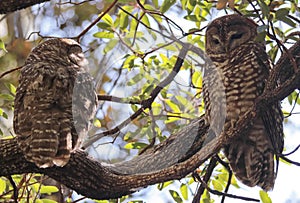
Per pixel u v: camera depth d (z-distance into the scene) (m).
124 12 12.55
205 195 12.71
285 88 10.45
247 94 12.26
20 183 11.75
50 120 9.98
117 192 10.63
